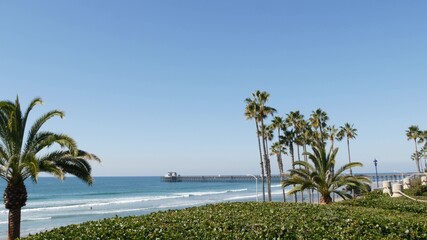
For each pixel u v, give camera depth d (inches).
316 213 416.5
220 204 533.6
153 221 381.4
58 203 2684.5
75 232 341.7
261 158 1756.9
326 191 913.5
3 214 2004.2
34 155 593.0
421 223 374.6
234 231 339.6
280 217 389.7
